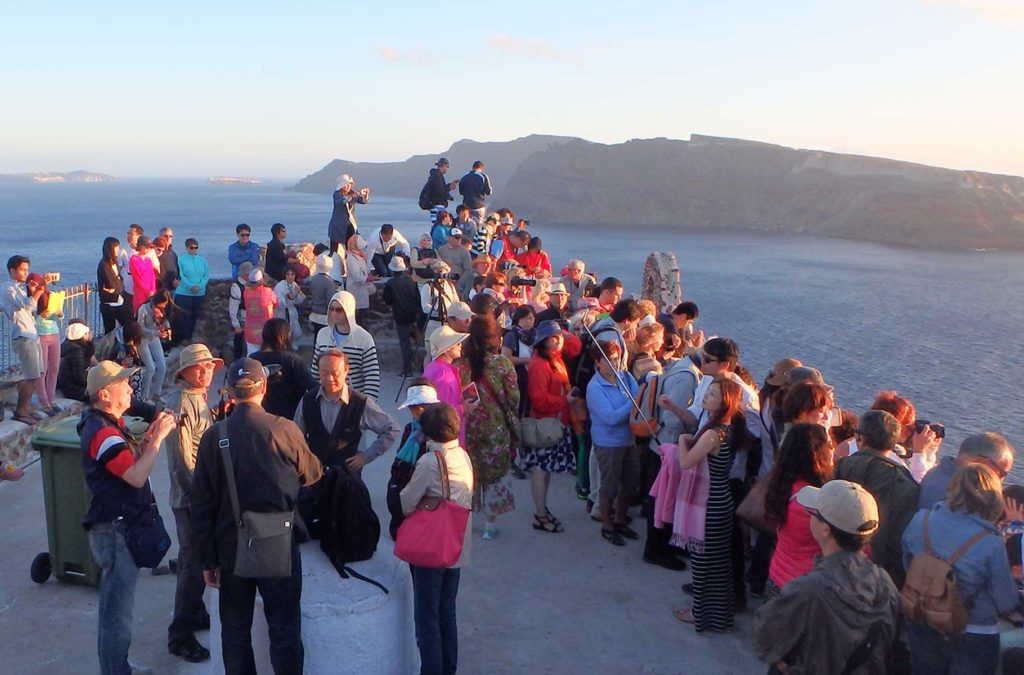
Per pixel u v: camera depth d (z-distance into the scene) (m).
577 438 8.27
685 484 5.62
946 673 3.81
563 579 6.44
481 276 11.23
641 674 5.16
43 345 9.18
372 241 14.00
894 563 4.31
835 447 5.66
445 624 4.80
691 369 6.70
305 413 5.18
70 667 5.12
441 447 4.61
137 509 4.69
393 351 12.73
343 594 4.52
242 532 3.97
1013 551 4.32
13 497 7.79
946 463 4.33
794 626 3.45
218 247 188.50
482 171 17.27
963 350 126.06
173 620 5.27
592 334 7.32
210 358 5.10
